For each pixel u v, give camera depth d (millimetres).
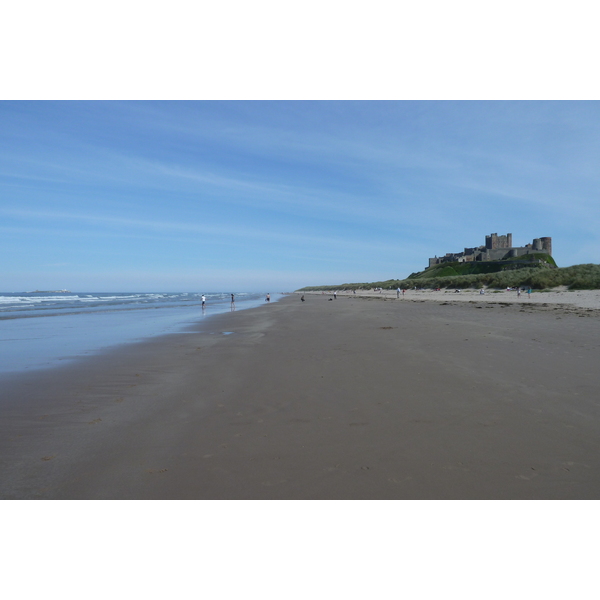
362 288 116312
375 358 8117
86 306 39094
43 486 3217
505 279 46844
